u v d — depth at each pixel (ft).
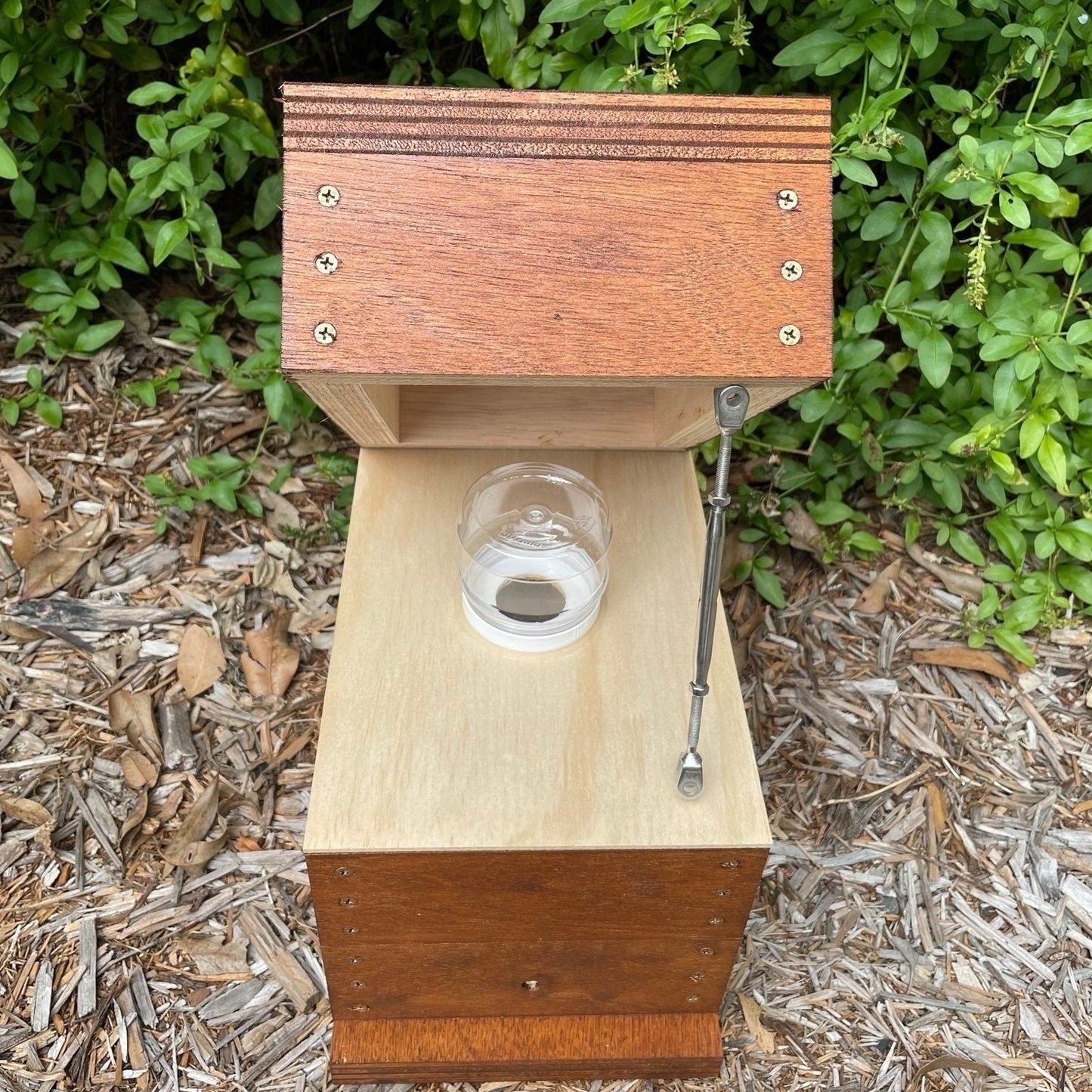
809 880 2.31
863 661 2.65
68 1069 1.99
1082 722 2.58
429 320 1.38
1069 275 2.78
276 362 2.63
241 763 2.39
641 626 1.84
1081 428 2.57
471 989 1.89
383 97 1.38
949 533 2.67
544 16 2.05
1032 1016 2.15
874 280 2.54
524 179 1.38
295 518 2.77
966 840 2.38
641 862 1.61
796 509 2.77
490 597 1.80
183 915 2.18
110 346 2.91
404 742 1.67
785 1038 2.10
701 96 1.40
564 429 2.11
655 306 1.39
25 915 2.16
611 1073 1.98
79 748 2.37
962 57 2.65
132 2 2.42
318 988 2.11
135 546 2.68
